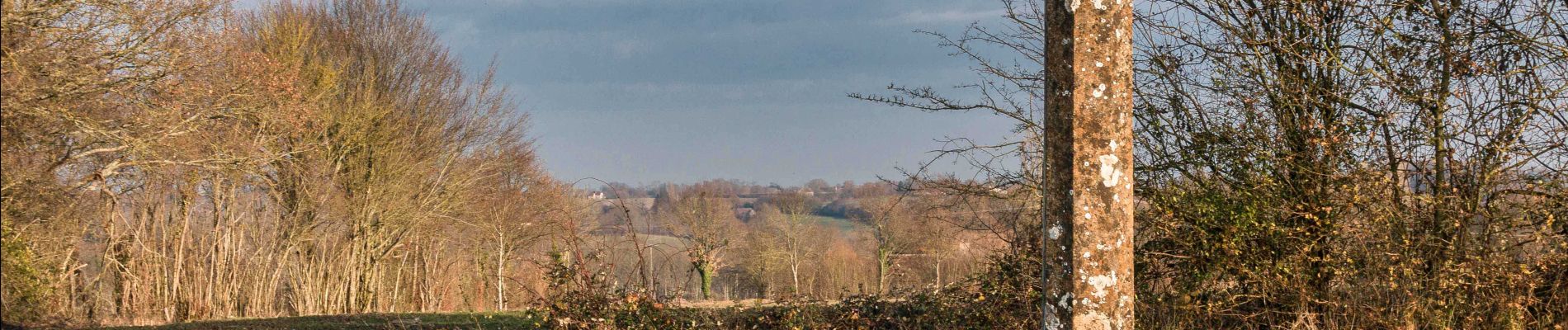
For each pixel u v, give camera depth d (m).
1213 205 7.61
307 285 26.59
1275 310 7.37
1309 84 7.46
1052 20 4.25
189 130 17.62
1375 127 7.20
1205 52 7.91
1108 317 4.08
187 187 21.23
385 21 27.91
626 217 8.73
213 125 18.75
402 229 28.19
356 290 27.45
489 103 30.06
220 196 23.47
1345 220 7.25
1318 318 7.34
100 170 17.14
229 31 18.25
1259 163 7.61
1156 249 8.07
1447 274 6.93
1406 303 6.88
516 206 27.33
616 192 8.79
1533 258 6.87
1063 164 4.20
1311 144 7.27
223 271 23.73
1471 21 7.15
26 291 15.18
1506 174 6.99
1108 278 4.09
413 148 27.78
